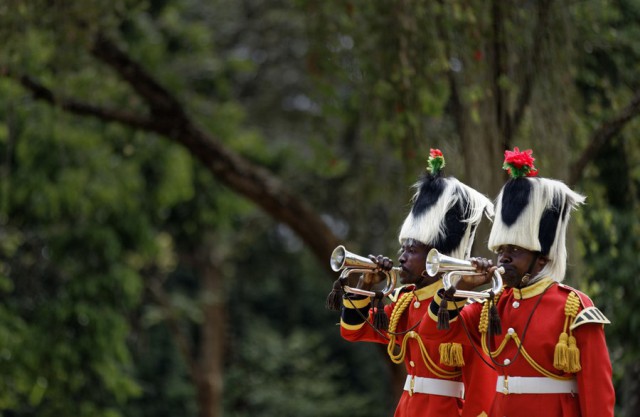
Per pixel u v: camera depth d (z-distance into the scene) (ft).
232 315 286.66
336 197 189.37
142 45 164.25
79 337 163.43
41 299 164.35
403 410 58.03
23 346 157.89
